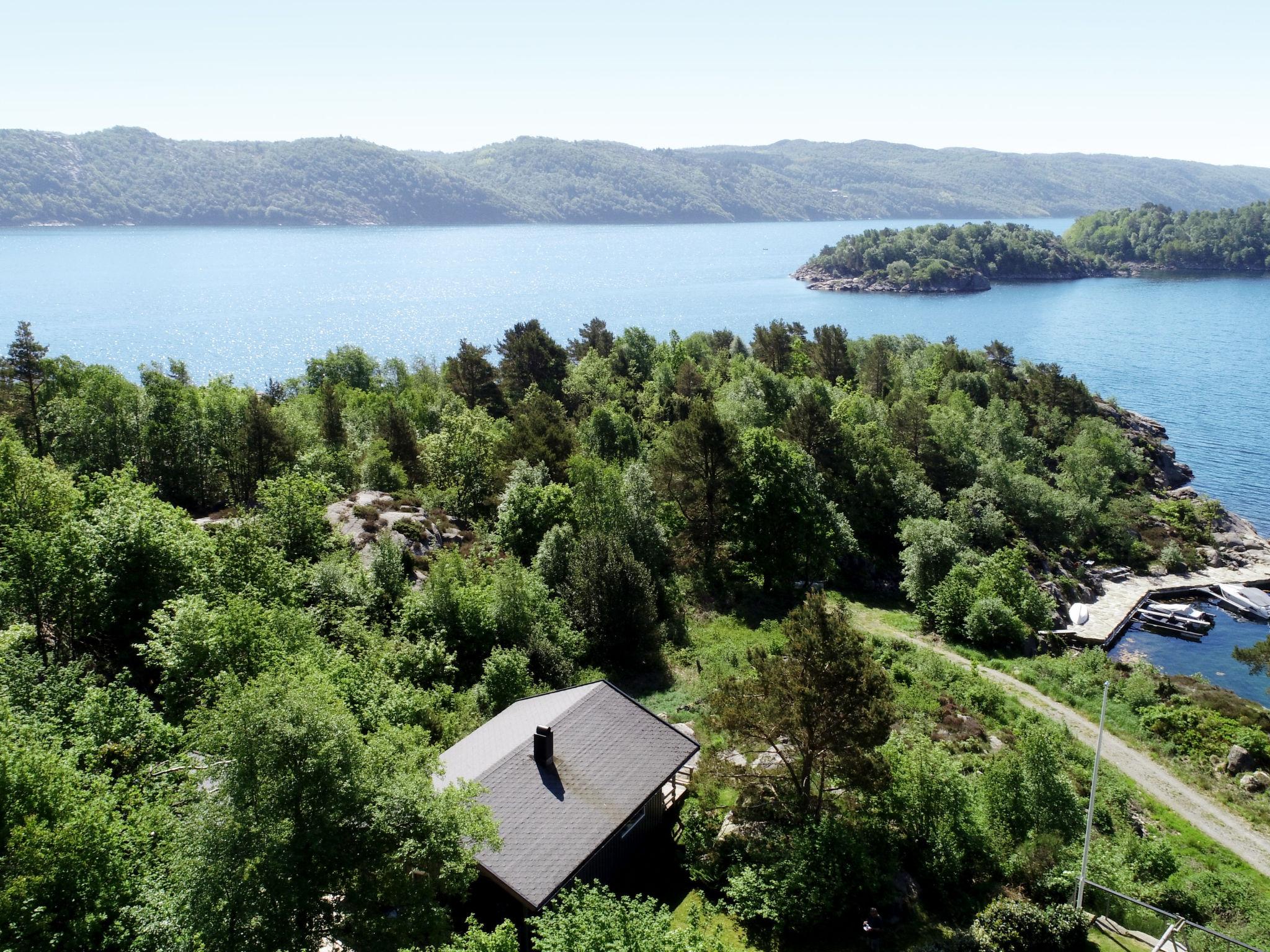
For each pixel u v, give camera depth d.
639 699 43.03
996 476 87.25
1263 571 83.56
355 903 19.98
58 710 27.00
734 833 29.44
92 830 19.91
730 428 63.44
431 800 21.16
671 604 54.25
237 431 68.19
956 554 65.12
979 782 33.84
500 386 108.75
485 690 38.50
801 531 61.59
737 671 46.00
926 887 28.36
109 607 34.66
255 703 19.89
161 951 18.92
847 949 25.84
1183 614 71.38
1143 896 29.75
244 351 178.38
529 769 28.88
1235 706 49.47
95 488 41.75
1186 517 94.25
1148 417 139.62
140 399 67.38
